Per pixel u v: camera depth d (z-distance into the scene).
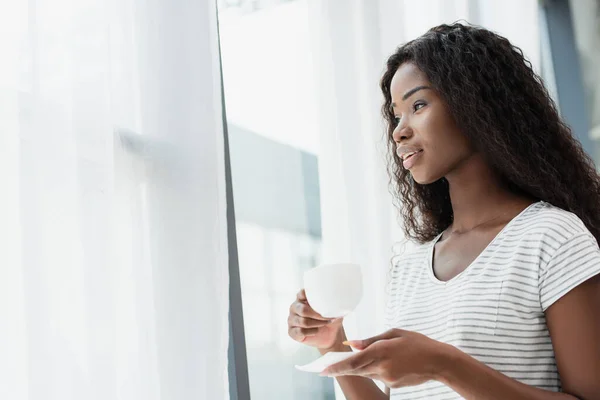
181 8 1.42
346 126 1.87
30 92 1.10
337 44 1.91
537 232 1.11
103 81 1.20
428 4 2.14
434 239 1.32
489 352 1.10
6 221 1.06
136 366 1.22
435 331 1.17
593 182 1.29
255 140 1.83
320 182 1.84
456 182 1.26
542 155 1.24
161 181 1.33
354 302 1.08
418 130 1.24
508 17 2.40
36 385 1.04
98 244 1.15
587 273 1.04
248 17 1.87
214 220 1.37
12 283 1.05
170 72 1.38
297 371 1.80
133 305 1.24
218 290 1.34
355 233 1.83
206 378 1.30
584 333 1.04
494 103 1.22
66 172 1.13
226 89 1.80
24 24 1.12
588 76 2.94
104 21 1.22
